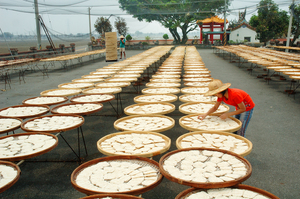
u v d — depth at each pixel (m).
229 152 2.63
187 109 4.41
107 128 5.62
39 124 3.83
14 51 18.12
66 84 7.40
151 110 4.48
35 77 12.75
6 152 2.79
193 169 2.34
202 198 1.96
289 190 3.14
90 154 4.34
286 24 29.22
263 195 1.99
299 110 6.37
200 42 39.25
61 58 15.54
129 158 2.62
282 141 4.57
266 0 29.34
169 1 33.28
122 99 8.20
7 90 9.59
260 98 7.68
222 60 19.45
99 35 34.62
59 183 3.49
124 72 9.42
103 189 2.07
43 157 4.27
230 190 2.07
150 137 3.23
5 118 4.15
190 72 8.95
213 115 4.05
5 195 3.23
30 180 3.57
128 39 39.56
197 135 3.25
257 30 30.95
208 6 33.06
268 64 10.80
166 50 21.81
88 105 4.86
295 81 10.29
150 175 2.27
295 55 15.45
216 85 3.45
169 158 2.58
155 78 8.22
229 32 38.50
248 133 5.00
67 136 5.22
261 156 4.04
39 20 21.44
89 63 18.80
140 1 33.59
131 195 1.93
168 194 3.23
